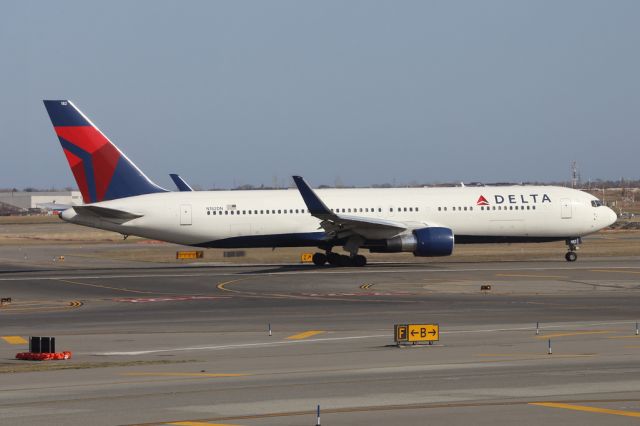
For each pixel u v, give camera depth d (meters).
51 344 111.81
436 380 90.19
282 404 79.00
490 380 89.69
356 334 131.38
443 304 169.50
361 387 86.81
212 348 119.12
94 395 84.50
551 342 118.12
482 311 158.00
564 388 84.69
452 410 75.19
